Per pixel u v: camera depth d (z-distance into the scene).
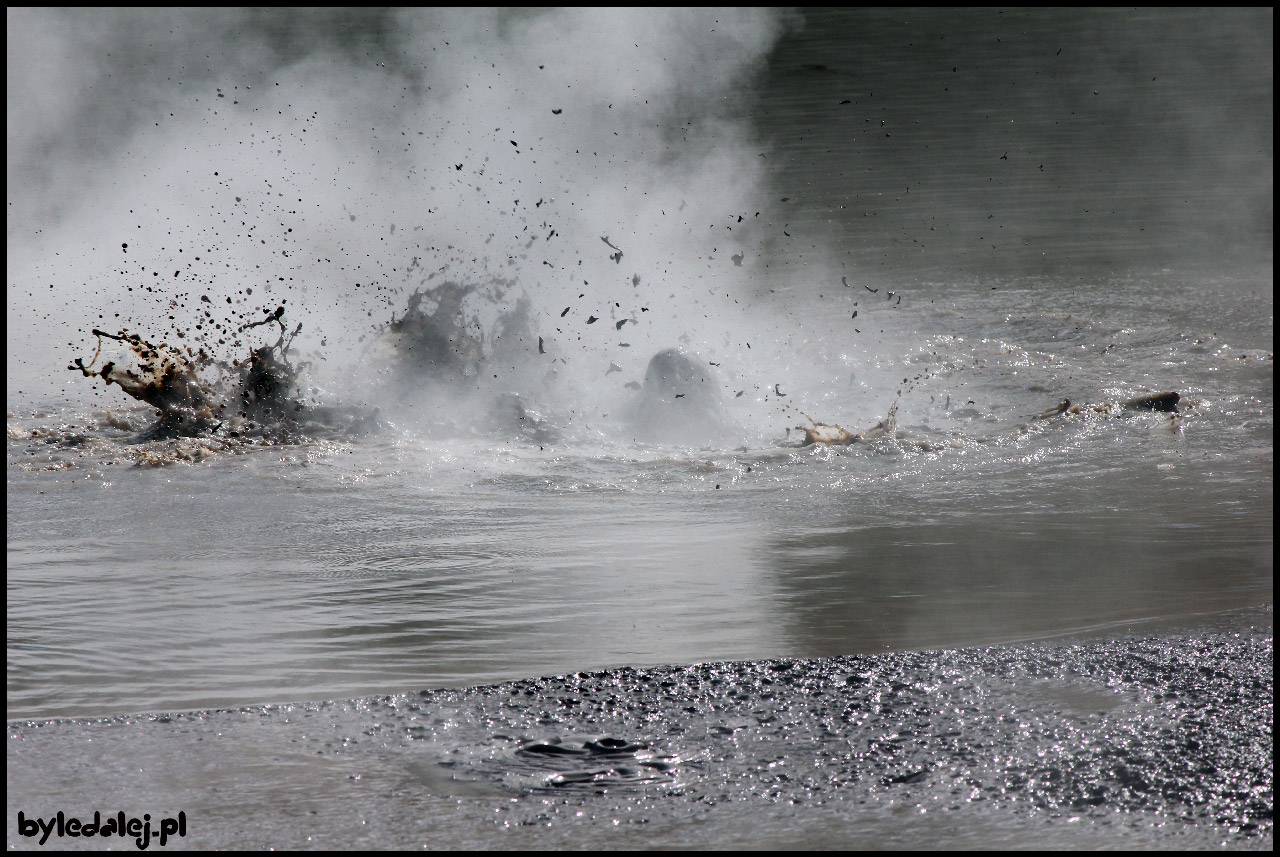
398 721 14.63
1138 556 22.14
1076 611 18.84
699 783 12.99
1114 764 13.17
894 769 13.22
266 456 31.47
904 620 18.61
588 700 15.17
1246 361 41.00
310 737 14.20
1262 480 27.86
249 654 17.41
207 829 12.09
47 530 25.00
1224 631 17.27
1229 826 11.92
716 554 22.91
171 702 15.51
